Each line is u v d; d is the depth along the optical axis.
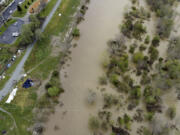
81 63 53.00
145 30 61.03
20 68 49.94
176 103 42.44
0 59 51.69
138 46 56.59
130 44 57.34
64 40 59.41
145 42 57.25
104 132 38.53
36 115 40.88
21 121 39.59
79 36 61.56
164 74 46.78
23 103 42.56
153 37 59.31
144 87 45.78
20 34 59.28
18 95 43.84
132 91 43.88
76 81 48.44
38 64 51.38
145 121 39.66
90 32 63.19
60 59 53.62
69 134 38.62
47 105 42.88
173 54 51.59
